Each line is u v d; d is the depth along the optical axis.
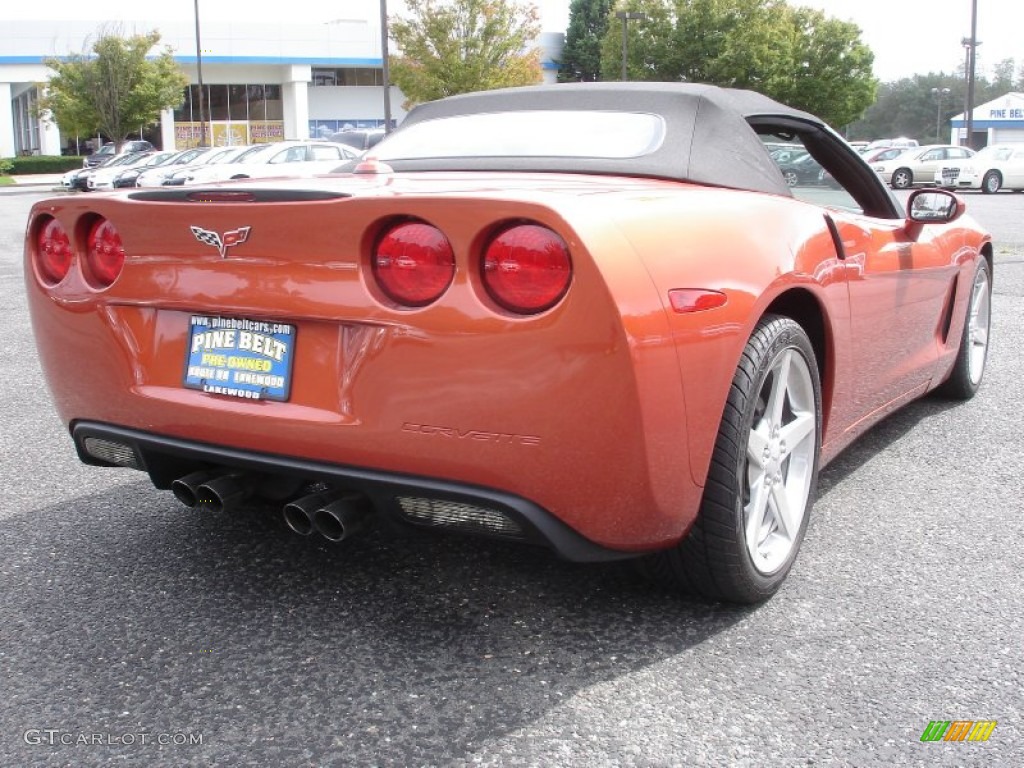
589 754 1.87
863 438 4.05
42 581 2.63
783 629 2.37
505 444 1.98
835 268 2.67
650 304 1.96
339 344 2.12
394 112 52.25
